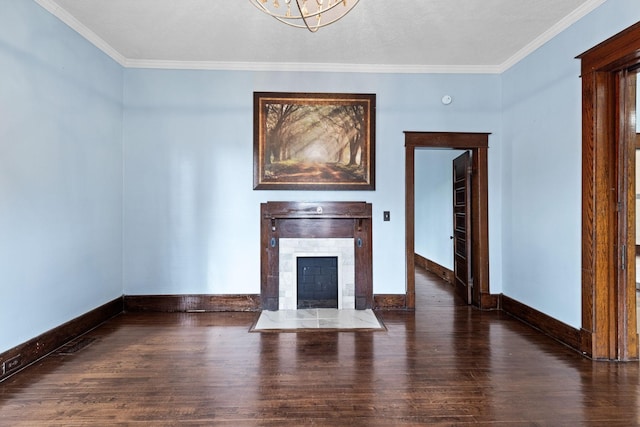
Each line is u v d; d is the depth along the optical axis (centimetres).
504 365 275
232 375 258
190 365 274
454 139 427
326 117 420
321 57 400
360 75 422
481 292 429
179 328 358
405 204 425
